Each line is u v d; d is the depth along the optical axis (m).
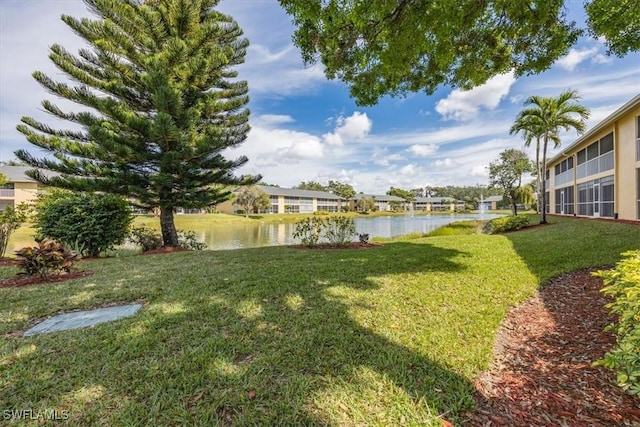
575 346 2.66
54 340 2.70
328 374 2.20
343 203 69.88
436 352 2.54
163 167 9.49
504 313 3.43
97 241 8.38
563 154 18.53
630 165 11.52
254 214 45.12
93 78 9.64
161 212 10.54
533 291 4.20
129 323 3.04
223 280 4.61
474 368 2.32
